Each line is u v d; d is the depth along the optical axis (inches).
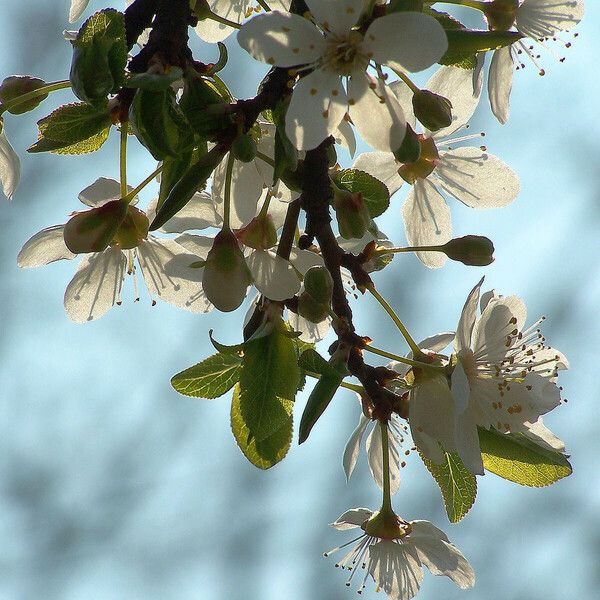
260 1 31.0
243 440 30.8
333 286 30.5
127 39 30.2
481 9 31.1
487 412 30.7
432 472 30.7
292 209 30.7
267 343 30.5
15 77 30.9
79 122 30.2
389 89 29.9
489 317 30.8
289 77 30.2
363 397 31.0
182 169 30.2
